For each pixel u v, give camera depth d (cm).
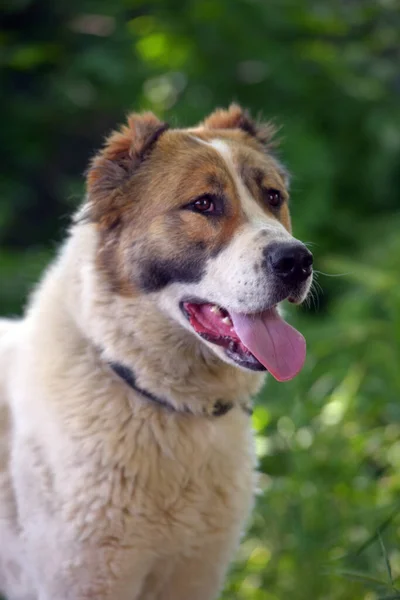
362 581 555
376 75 1595
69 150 1551
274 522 771
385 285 1033
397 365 959
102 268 583
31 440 569
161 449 568
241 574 749
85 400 566
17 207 1473
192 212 573
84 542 555
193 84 1542
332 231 1484
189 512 573
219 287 557
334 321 1131
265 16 1502
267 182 609
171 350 572
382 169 1553
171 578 607
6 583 625
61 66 1491
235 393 592
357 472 830
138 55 1522
